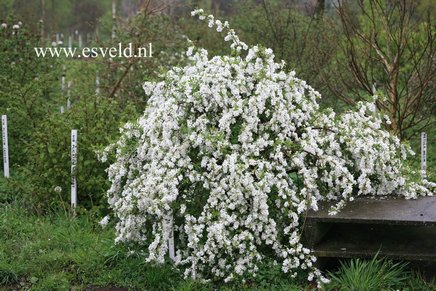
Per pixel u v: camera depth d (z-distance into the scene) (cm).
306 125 474
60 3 2416
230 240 425
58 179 585
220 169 427
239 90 452
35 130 667
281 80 475
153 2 1149
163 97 481
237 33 1000
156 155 446
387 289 408
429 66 686
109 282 444
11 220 548
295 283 433
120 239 459
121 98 840
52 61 964
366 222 415
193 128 446
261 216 420
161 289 431
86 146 574
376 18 880
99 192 577
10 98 716
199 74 464
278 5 992
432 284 418
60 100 764
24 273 455
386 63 710
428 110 768
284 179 433
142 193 430
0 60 848
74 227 533
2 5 1555
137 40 874
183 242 460
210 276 441
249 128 436
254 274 422
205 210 424
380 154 461
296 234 431
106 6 2589
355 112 490
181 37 998
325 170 448
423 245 436
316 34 909
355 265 429
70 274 451
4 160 659
